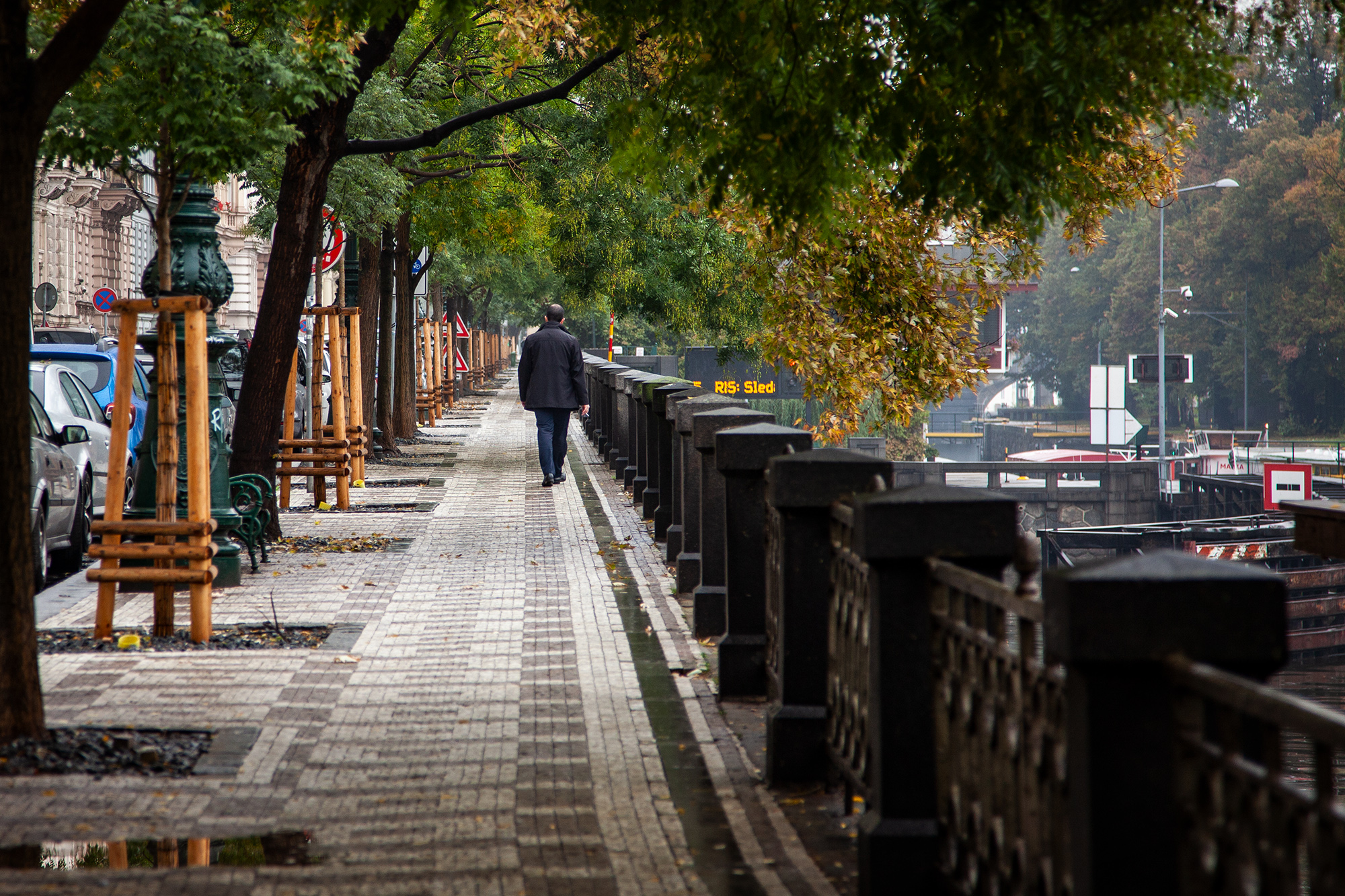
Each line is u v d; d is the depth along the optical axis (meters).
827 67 15.09
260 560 22.69
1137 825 5.23
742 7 15.37
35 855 8.74
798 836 9.34
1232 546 62.75
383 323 45.94
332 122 23.22
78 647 15.47
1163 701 5.24
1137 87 14.14
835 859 8.87
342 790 10.30
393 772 10.80
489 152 43.50
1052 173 14.44
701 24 15.91
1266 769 4.44
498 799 10.12
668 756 11.38
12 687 10.99
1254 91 14.29
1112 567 5.29
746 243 30.52
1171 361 118.25
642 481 31.56
